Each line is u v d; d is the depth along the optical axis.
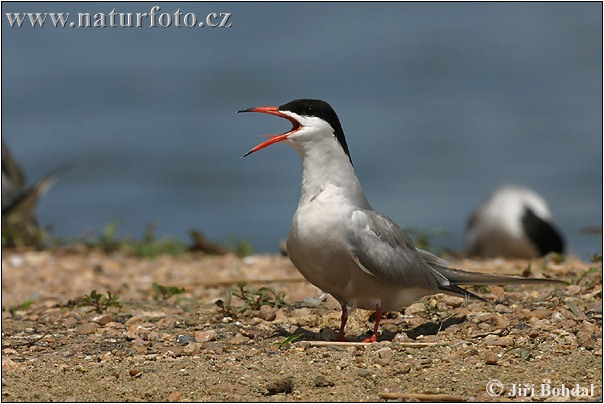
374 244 6.45
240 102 26.02
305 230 6.46
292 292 8.37
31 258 10.85
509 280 6.98
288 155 22.91
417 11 33.09
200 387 5.79
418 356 6.21
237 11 32.53
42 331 7.29
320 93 26.27
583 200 19.80
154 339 6.88
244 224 18.98
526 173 21.27
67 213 19.55
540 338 6.44
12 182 13.20
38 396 5.71
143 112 25.45
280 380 5.67
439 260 7.04
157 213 19.59
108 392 5.76
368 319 7.23
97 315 7.69
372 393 5.62
